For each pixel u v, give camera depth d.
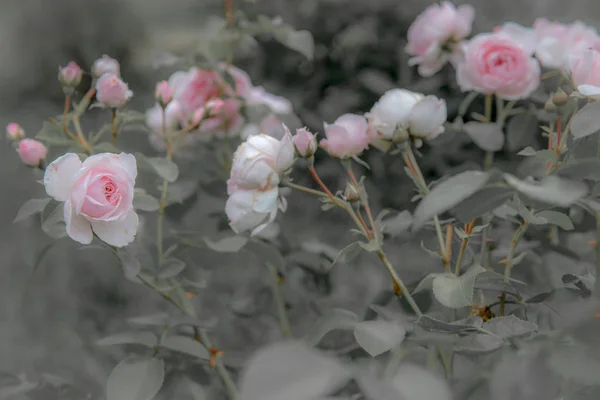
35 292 2.39
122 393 1.35
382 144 1.40
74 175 1.33
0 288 2.50
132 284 2.34
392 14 2.49
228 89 1.66
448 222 1.41
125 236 1.34
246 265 1.85
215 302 1.84
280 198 1.38
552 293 1.36
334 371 1.14
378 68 2.49
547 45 1.49
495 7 2.64
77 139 1.48
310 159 1.37
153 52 5.81
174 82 1.67
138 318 1.47
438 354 1.34
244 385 1.12
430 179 2.02
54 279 2.44
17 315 2.32
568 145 1.35
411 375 1.19
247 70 2.62
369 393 1.18
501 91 1.49
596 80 1.38
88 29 6.54
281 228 1.70
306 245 1.66
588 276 1.37
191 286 1.52
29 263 2.57
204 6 3.83
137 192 1.40
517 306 1.46
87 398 1.51
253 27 1.68
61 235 1.41
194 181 1.67
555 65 1.49
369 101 2.48
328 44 2.55
